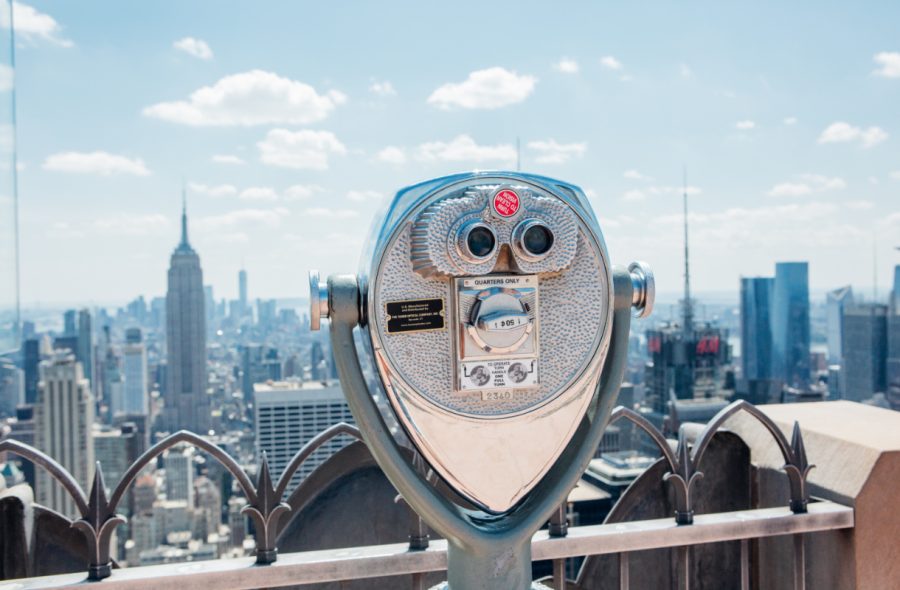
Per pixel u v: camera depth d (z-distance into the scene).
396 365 1.46
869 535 2.21
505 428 1.52
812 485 2.38
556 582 2.10
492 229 1.46
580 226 1.56
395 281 1.46
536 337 1.52
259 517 1.92
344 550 2.00
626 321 1.66
